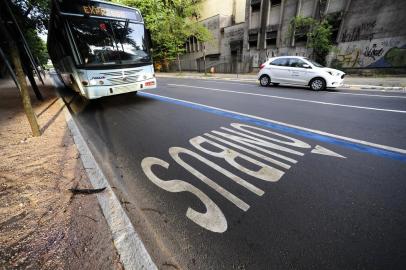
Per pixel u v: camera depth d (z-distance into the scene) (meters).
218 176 2.91
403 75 12.82
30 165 3.16
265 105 6.99
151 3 23.36
